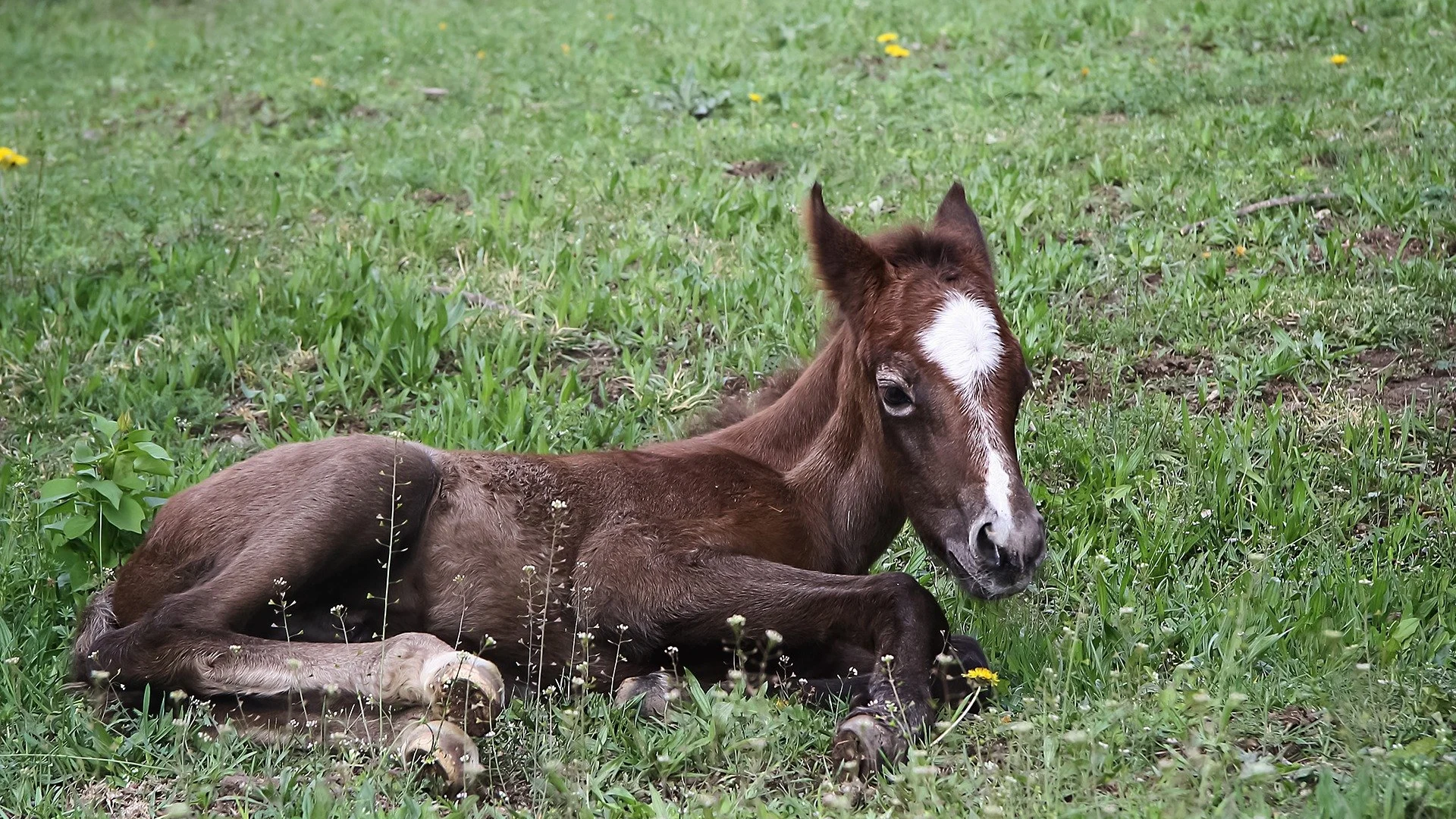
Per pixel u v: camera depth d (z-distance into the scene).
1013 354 6.18
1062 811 5.01
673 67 18.08
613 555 6.55
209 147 15.75
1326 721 5.62
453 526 6.67
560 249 11.68
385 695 5.80
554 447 8.95
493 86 18.30
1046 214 12.02
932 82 16.94
